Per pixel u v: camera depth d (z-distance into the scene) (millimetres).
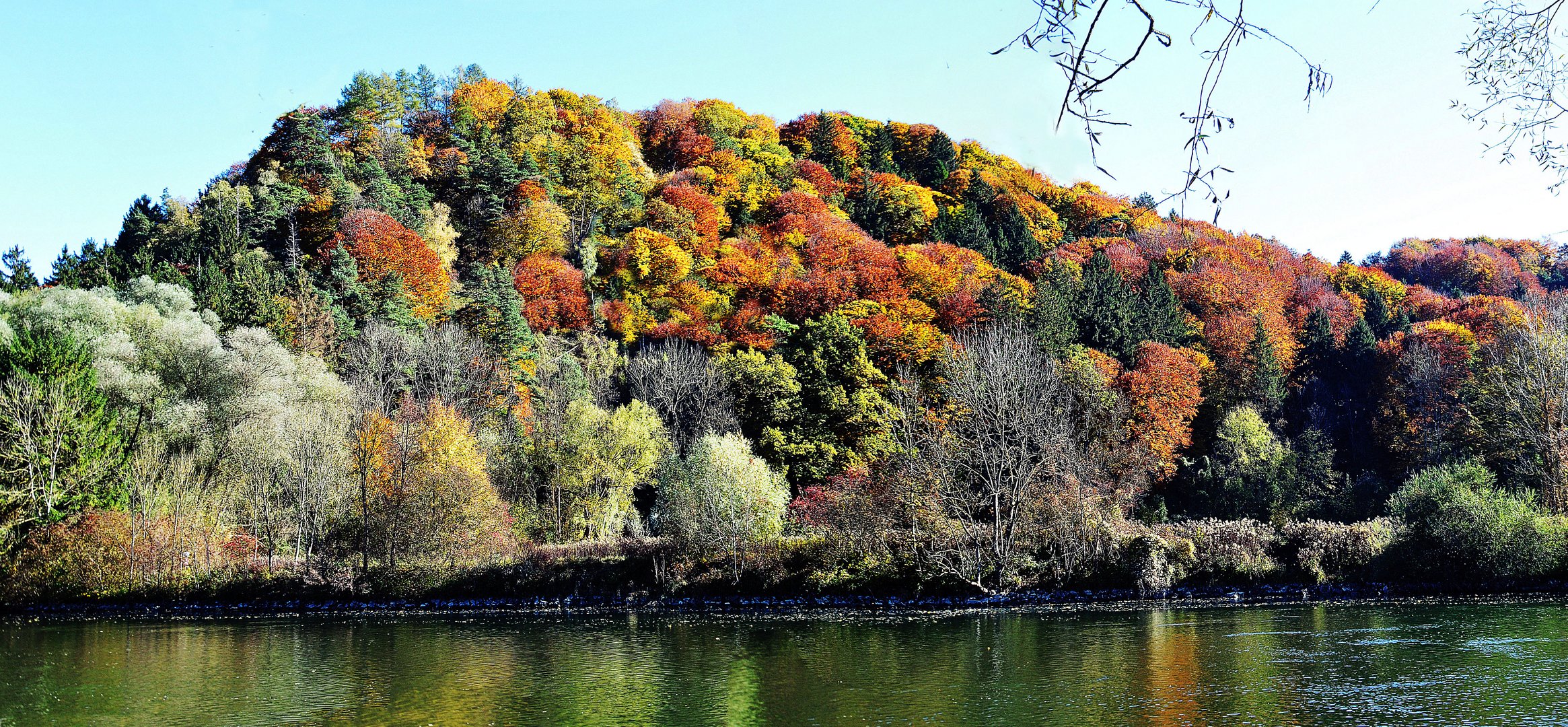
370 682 28812
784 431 70625
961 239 104062
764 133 140250
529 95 132500
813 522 52281
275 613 47000
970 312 83125
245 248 85750
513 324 79812
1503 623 34781
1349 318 92688
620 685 28000
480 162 108562
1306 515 65812
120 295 68875
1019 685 26406
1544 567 44562
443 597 48938
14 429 48875
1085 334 83812
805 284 89312
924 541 47281
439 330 78750
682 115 143750
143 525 49781
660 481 54031
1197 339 86688
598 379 79938
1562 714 21844
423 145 113562
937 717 23438
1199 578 45781
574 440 60812
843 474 64938
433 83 133125
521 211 101438
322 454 52781
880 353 77062
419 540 50219
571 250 103125
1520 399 57750
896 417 63906
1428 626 34344
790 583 47375
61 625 43312
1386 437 77625
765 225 111938
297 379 62438
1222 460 72625
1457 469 48375
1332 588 45000
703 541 49406
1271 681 25906
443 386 72125
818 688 26906
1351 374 86000
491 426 67875
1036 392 59500
